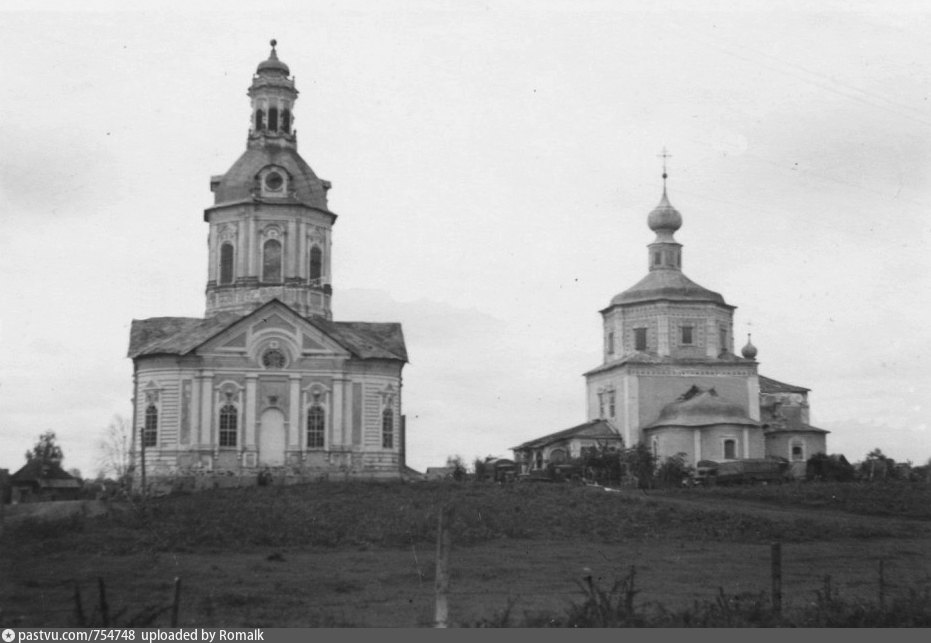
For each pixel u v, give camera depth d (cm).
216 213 8931
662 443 9919
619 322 10862
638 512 6328
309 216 8969
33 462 9475
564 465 9056
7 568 4303
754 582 3969
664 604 3234
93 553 4916
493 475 9350
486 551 5194
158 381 8256
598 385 11025
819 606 2922
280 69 9369
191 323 8838
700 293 10744
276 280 8819
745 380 10588
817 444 10500
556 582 3972
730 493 7681
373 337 9112
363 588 3806
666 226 11094
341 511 6259
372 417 8581
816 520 6266
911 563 4712
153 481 7925
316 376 8450
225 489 7269
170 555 4938
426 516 6106
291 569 4422
